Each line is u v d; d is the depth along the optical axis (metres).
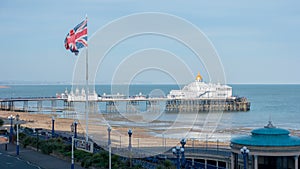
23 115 142.50
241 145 40.06
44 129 93.25
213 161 52.72
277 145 38.31
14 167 51.16
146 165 46.25
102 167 47.31
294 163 39.00
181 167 44.03
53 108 190.38
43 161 55.28
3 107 182.00
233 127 125.44
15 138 73.38
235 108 189.75
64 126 104.50
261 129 40.94
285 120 158.00
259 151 38.78
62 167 50.81
